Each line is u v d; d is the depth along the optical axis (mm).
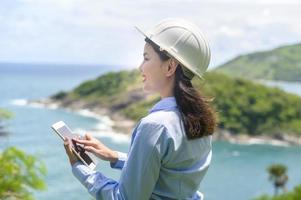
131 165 2949
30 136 107500
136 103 142375
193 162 3068
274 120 132625
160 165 2959
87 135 3396
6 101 190375
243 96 137125
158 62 3096
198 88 3145
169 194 3041
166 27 3094
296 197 35781
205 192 74500
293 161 100938
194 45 3070
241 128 129125
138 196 2943
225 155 104438
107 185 3025
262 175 85688
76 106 161875
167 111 3016
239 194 73750
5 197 7789
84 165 3199
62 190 66000
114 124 126438
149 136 2922
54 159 83625
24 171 8125
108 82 166250
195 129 2984
